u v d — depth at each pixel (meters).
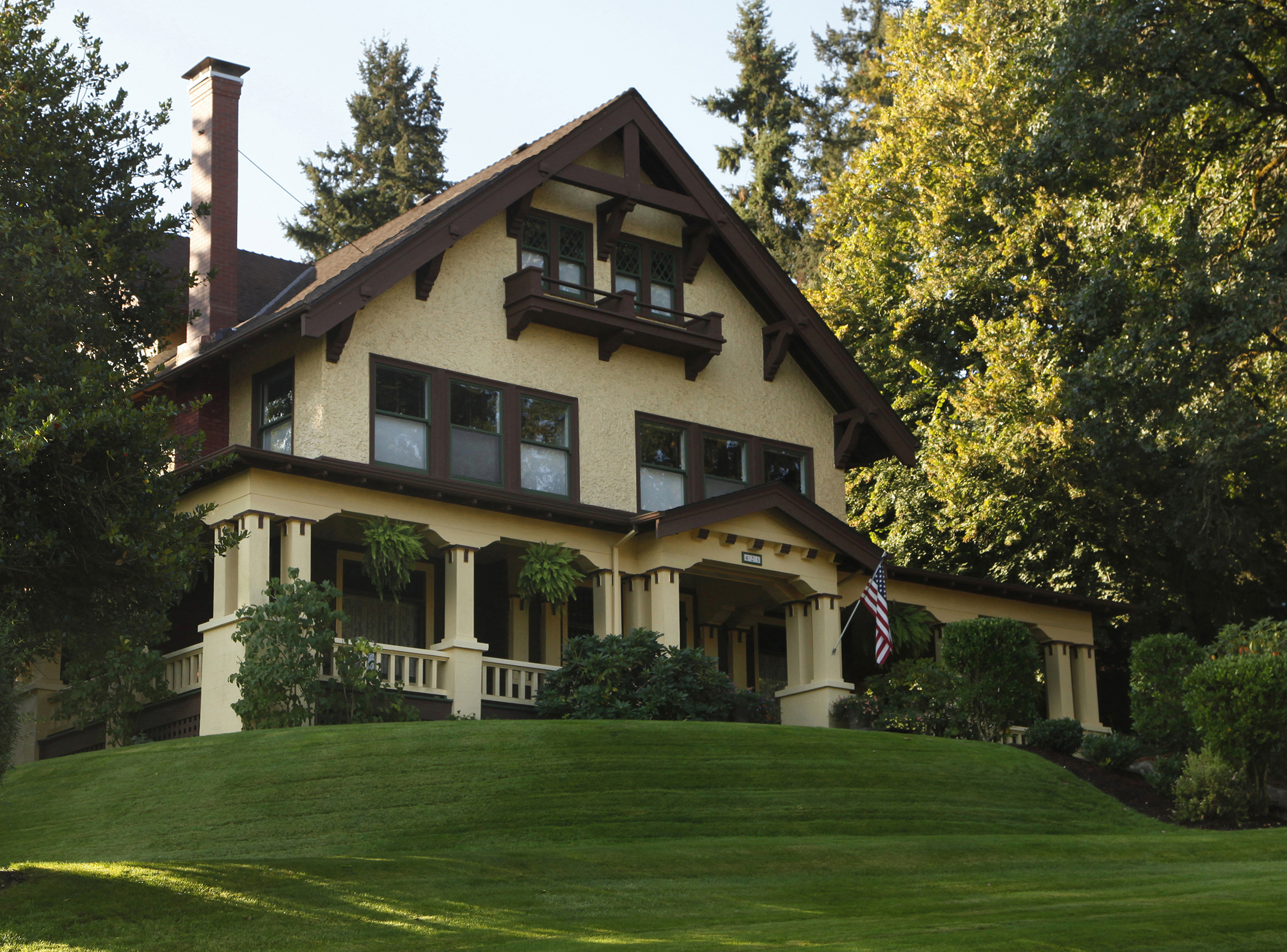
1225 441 26.03
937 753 21.28
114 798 17.42
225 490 21.97
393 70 55.91
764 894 14.03
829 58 62.47
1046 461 32.41
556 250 26.75
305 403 23.59
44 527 13.60
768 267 28.89
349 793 17.22
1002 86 36.81
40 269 13.60
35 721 22.17
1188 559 33.47
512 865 14.58
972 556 36.53
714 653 29.05
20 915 12.48
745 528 25.98
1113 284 23.66
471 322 25.38
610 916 12.95
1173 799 22.06
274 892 13.22
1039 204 33.53
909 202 40.97
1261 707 20.67
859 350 40.91
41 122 14.80
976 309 38.50
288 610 20.39
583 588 27.45
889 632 24.89
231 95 26.52
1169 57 22.39
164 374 24.73
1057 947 11.20
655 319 27.80
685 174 27.81
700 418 28.03
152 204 15.55
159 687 21.91
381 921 12.55
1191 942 11.34
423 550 22.75
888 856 16.02
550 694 23.23
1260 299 21.64
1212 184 25.56
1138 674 24.48
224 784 17.45
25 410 13.33
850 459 31.02
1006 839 17.39
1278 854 16.84
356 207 53.44
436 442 24.38
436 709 22.69
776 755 19.84
